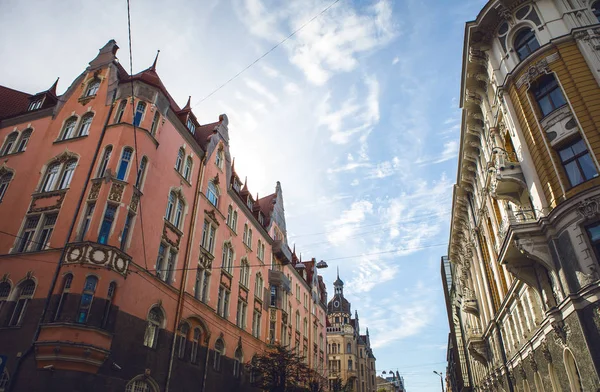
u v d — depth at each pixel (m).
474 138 26.19
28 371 15.64
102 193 19.20
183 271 23.58
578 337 13.94
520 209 17.41
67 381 15.36
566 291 14.59
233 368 28.19
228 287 29.42
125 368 17.69
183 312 22.86
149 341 19.98
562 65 16.91
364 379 83.19
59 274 17.53
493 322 28.39
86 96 24.17
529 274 18.06
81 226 18.77
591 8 17.97
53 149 22.78
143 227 20.59
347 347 81.69
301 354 43.72
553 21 18.03
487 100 22.44
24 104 30.45
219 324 27.03
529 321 20.52
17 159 23.72
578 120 15.61
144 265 20.20
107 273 17.59
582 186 14.70
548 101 17.14
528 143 17.42
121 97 22.75
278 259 41.66
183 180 25.30
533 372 20.50
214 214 28.52
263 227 38.44
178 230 23.94
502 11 19.56
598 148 14.81
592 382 13.16
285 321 39.50
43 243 19.58
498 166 18.20
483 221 27.62
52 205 20.38
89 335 16.11
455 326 64.62
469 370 53.16
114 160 20.31
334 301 89.56
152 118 22.75
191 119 28.31
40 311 16.97
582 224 14.28
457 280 46.78
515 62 18.88
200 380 23.50
